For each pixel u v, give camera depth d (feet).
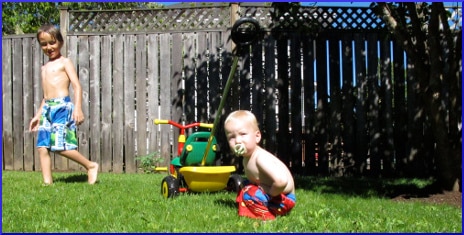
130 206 11.19
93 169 15.80
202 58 20.66
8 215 10.20
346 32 20.21
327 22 20.35
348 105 20.21
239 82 20.49
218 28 20.59
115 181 16.48
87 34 21.15
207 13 21.02
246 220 9.50
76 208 11.01
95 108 21.11
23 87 21.50
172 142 20.79
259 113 20.35
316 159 20.62
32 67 21.44
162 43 20.89
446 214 11.34
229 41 20.57
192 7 21.02
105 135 21.11
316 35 20.29
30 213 10.41
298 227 9.04
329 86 20.27
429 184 16.85
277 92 20.36
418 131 19.88
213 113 20.58
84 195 12.82
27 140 21.53
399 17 15.75
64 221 9.61
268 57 20.33
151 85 20.89
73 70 15.71
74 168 21.33
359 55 20.15
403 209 11.83
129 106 21.01
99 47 21.15
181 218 9.86
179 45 20.79
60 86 15.49
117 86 21.03
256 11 20.76
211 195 13.05
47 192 13.47
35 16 42.70
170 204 11.49
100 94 21.21
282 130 20.35
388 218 10.12
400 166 20.06
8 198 12.39
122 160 21.03
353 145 20.21
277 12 20.20
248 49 20.39
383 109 20.08
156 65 20.92
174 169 14.44
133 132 20.98
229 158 20.61
